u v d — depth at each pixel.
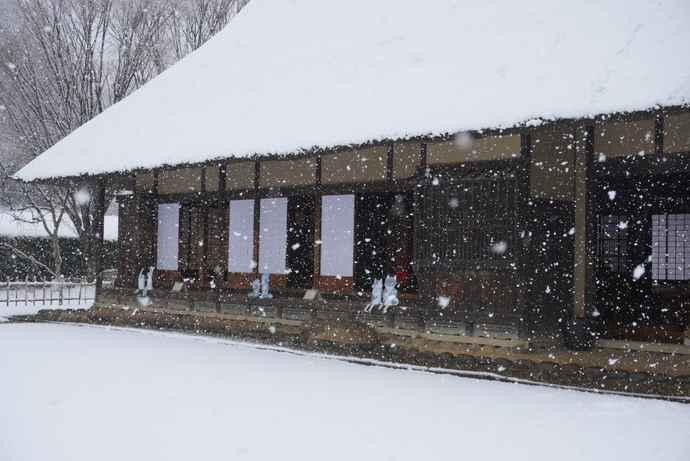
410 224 15.30
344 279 11.90
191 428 5.39
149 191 14.84
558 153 9.36
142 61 24.86
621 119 7.08
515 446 4.99
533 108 7.68
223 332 11.56
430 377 7.82
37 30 22.25
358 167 11.35
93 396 6.61
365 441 5.07
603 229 14.83
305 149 9.77
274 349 10.13
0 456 4.60
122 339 11.28
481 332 8.89
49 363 8.62
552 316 9.13
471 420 5.77
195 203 15.02
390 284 10.14
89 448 4.81
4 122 22.53
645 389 6.99
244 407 6.16
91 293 21.36
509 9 10.76
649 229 14.30
